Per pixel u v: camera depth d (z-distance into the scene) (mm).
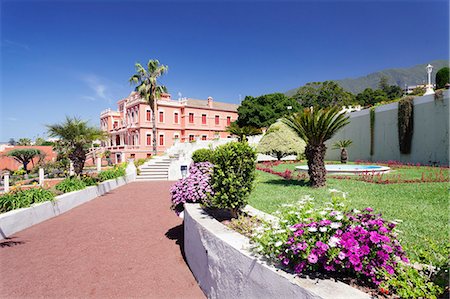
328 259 2025
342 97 50469
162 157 20750
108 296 3279
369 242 2049
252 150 4129
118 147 34188
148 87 28344
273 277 2135
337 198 2814
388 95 62719
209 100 42875
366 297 1720
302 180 10078
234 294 2637
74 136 10750
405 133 17156
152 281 3674
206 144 23906
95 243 5180
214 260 3072
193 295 3328
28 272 3941
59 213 7645
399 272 2012
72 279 3721
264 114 39281
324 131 7875
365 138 21188
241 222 3676
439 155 15070
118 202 9414
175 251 4762
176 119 38656
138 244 5121
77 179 10109
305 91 53844
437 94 15141
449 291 1796
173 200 6000
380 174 10820
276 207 5418
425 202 5488
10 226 5730
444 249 2645
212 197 4211
